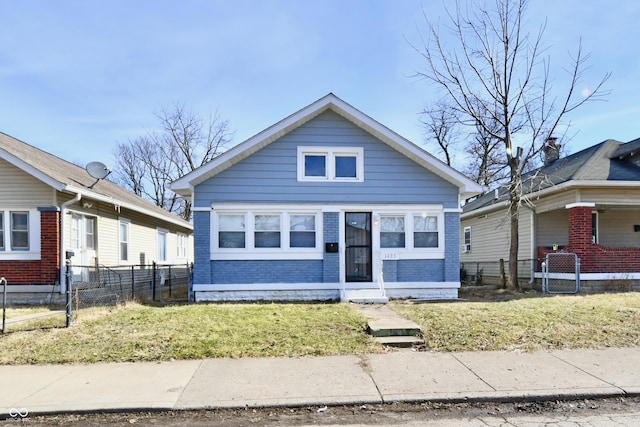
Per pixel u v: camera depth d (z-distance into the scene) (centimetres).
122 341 669
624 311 855
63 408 432
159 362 584
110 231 1432
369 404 449
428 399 454
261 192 1159
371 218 1199
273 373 534
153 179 3838
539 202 1511
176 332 718
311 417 420
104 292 1170
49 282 1108
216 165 1118
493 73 1410
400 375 525
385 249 1187
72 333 719
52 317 869
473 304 992
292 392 472
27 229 1130
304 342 666
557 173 1534
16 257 1113
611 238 1562
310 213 1180
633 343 657
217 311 904
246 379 514
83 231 1277
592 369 541
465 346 649
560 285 1344
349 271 1193
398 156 1198
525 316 820
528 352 619
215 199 1144
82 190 1161
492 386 485
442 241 1198
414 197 1197
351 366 561
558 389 475
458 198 1210
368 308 961
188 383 501
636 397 466
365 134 1193
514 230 1357
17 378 522
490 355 607
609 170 1359
